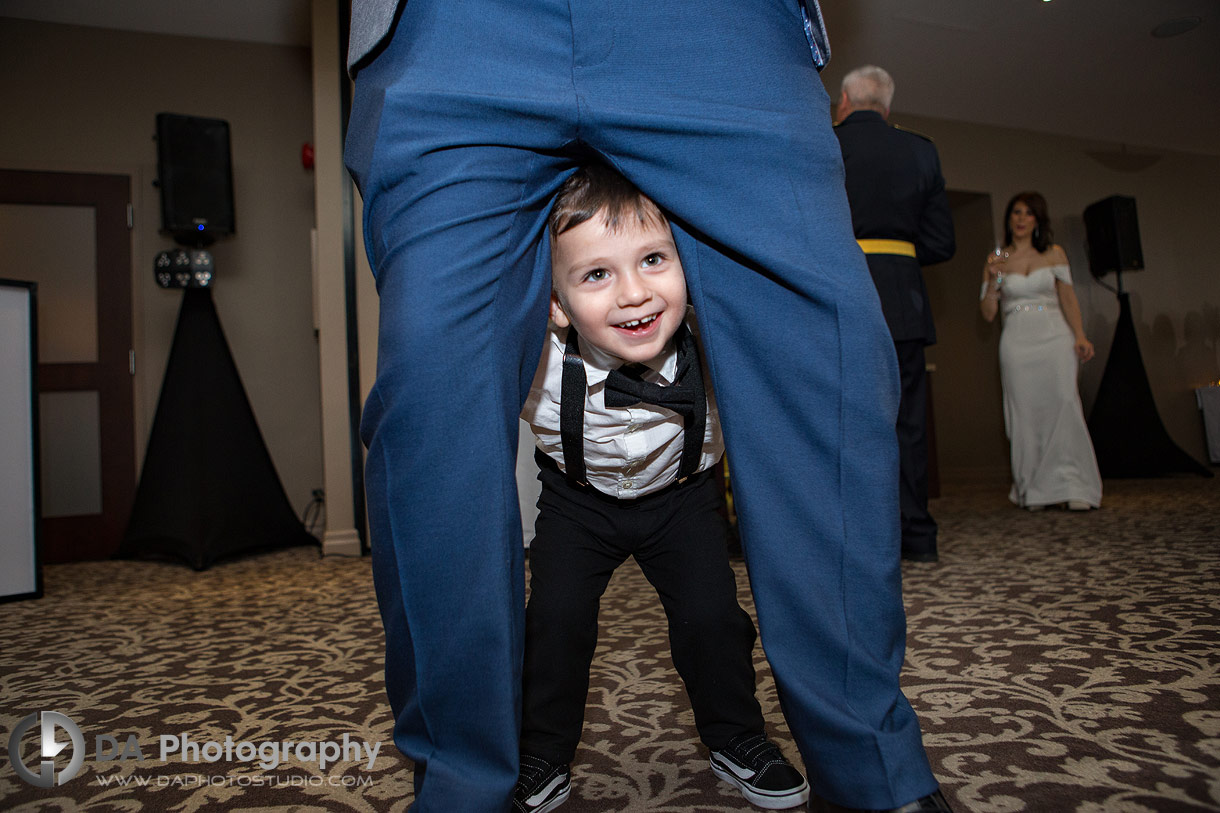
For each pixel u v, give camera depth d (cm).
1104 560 209
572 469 81
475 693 62
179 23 398
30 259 378
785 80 67
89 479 377
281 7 387
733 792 81
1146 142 623
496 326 64
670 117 63
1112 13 435
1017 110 560
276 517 349
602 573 86
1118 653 121
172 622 195
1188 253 635
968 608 159
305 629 178
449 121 62
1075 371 352
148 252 393
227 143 373
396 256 63
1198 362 631
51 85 390
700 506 87
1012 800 74
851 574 65
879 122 223
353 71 71
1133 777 77
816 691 65
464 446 62
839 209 68
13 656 161
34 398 245
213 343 361
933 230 230
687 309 82
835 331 65
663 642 146
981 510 375
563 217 70
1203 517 290
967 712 99
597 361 80
